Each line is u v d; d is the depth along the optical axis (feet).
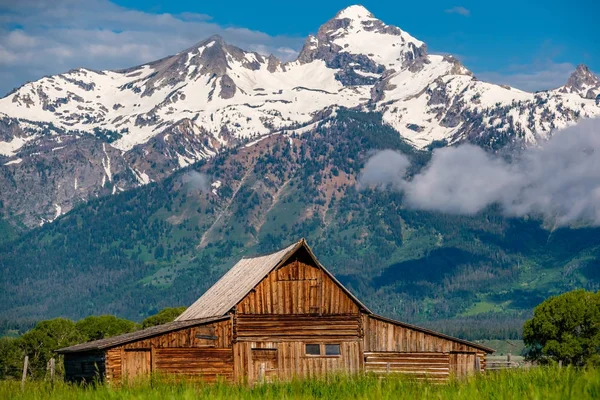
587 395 169.58
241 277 397.80
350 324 369.71
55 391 233.35
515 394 181.68
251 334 360.07
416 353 374.02
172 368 347.77
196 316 393.09
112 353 340.18
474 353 378.94
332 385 224.94
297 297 366.43
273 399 205.46
